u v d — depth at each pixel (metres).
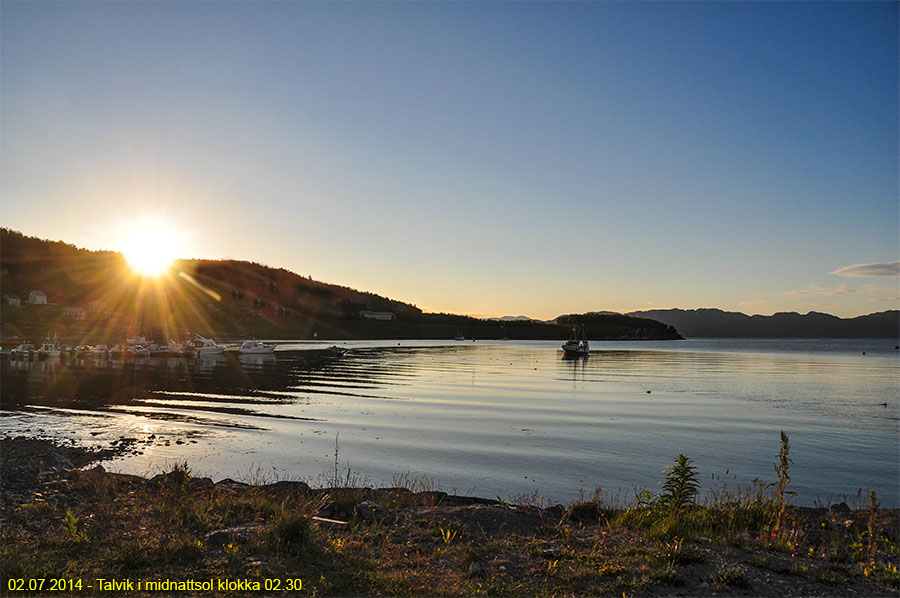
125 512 9.63
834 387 56.44
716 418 34.62
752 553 8.53
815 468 21.80
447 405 39.75
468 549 8.29
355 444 24.77
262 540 8.04
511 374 72.12
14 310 154.25
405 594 6.64
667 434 28.61
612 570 7.57
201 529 8.76
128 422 29.03
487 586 6.97
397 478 19.00
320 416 33.06
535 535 9.55
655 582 7.20
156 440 24.52
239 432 26.92
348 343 192.00
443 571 7.50
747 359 118.94
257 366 78.12
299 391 46.91
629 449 24.69
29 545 7.73
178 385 49.69
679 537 9.20
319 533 8.69
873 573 7.71
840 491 18.83
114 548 7.71
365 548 8.25
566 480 19.25
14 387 45.59
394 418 32.94
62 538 7.96
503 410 37.50
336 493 12.98
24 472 12.64
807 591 7.12
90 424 28.20
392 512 10.53
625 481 19.28
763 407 40.31
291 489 14.48
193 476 16.86
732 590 7.08
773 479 20.06
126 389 45.53
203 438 25.23
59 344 110.06
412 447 24.38
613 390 52.59
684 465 11.58
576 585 7.14
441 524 9.55
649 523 10.38
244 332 197.25
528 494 17.33
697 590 7.07
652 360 112.69
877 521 10.80
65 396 40.09
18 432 25.80
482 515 10.42
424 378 63.75
